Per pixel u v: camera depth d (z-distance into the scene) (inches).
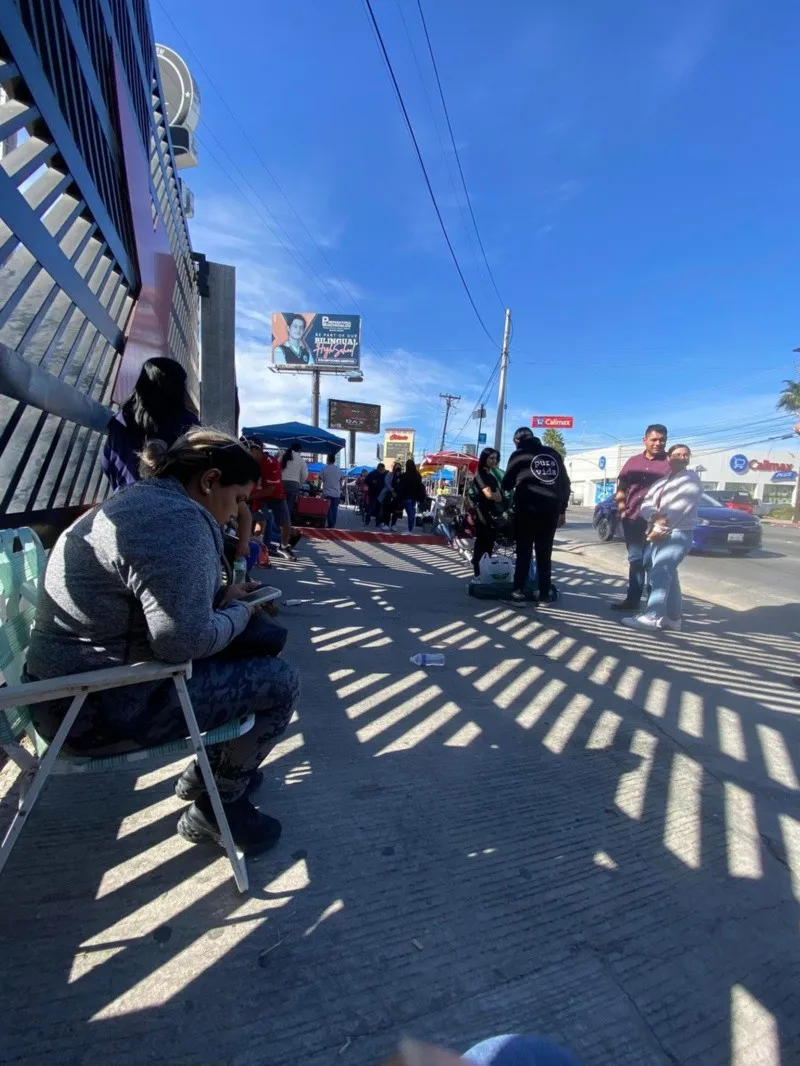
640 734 121.5
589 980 61.5
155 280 208.8
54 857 74.0
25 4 100.2
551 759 108.7
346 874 74.4
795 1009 60.0
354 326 1588.3
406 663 154.2
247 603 74.2
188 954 60.8
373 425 1318.9
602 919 70.0
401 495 521.0
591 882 76.2
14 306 98.3
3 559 66.4
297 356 1593.3
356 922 66.8
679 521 199.3
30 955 59.3
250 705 71.4
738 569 397.7
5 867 71.6
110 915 65.3
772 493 2116.1
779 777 107.0
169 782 91.7
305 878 73.2
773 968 64.8
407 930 66.2
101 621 61.0
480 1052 42.1
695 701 140.9
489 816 89.1
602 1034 55.7
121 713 63.1
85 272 138.9
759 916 72.4
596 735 119.8
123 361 156.6
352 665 149.9
